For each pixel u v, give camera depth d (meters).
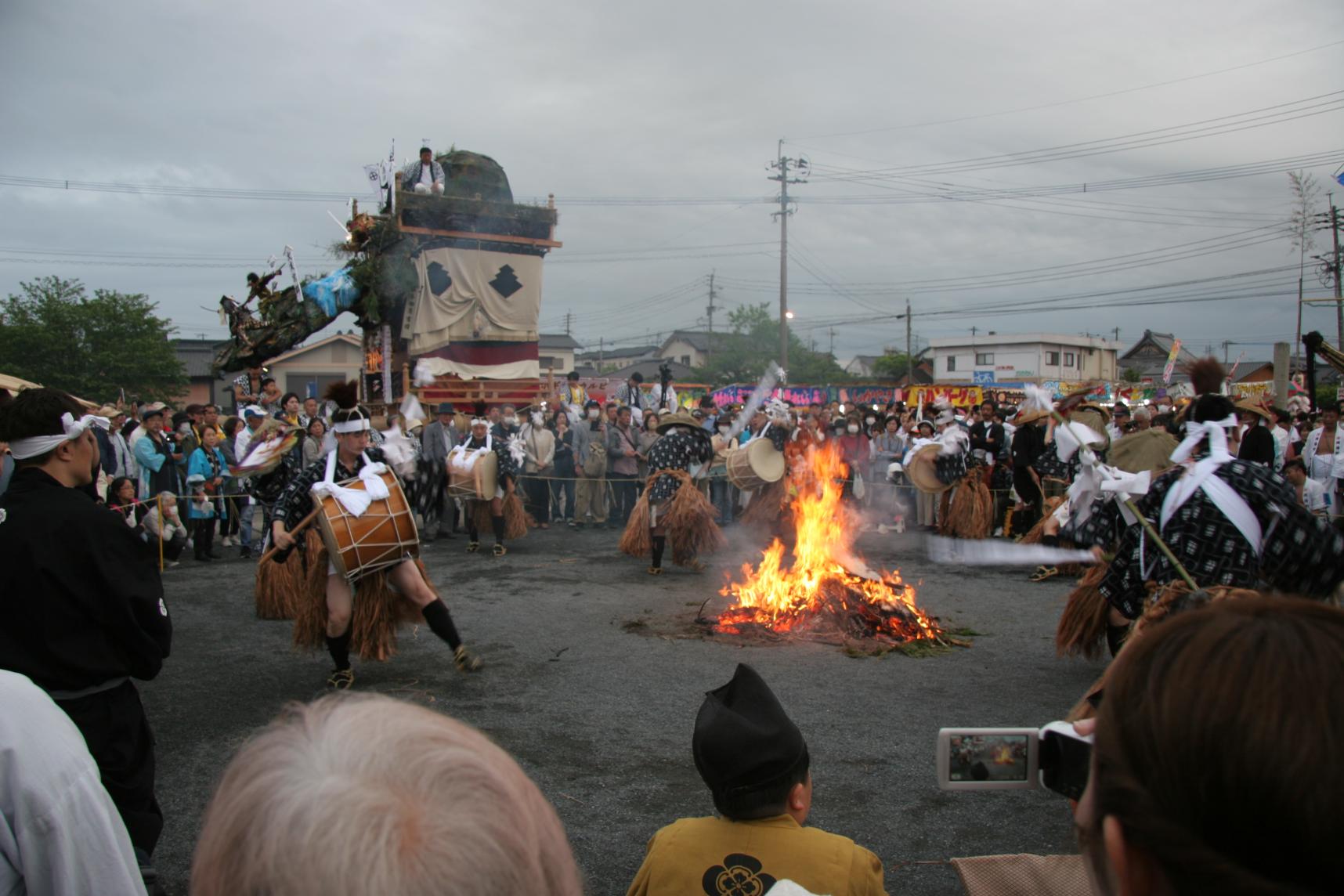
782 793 2.27
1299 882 0.70
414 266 17.36
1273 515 4.10
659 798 4.38
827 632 7.38
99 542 3.02
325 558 6.06
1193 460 4.37
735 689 2.45
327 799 0.88
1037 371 51.03
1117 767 0.81
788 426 10.96
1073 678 6.29
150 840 3.25
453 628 6.19
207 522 11.13
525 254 18.06
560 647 7.05
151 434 11.01
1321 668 0.74
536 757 4.87
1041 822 4.14
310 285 17.72
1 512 3.00
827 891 2.16
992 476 13.37
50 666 2.96
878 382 57.06
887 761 4.82
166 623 3.19
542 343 71.69
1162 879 0.78
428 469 12.66
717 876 2.21
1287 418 12.31
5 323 38.44
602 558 11.36
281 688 6.07
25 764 1.84
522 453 13.22
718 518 14.66
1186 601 3.57
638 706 5.67
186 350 49.81
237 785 0.94
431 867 0.86
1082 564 9.76
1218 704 0.74
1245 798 0.71
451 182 18.08
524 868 0.92
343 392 6.09
